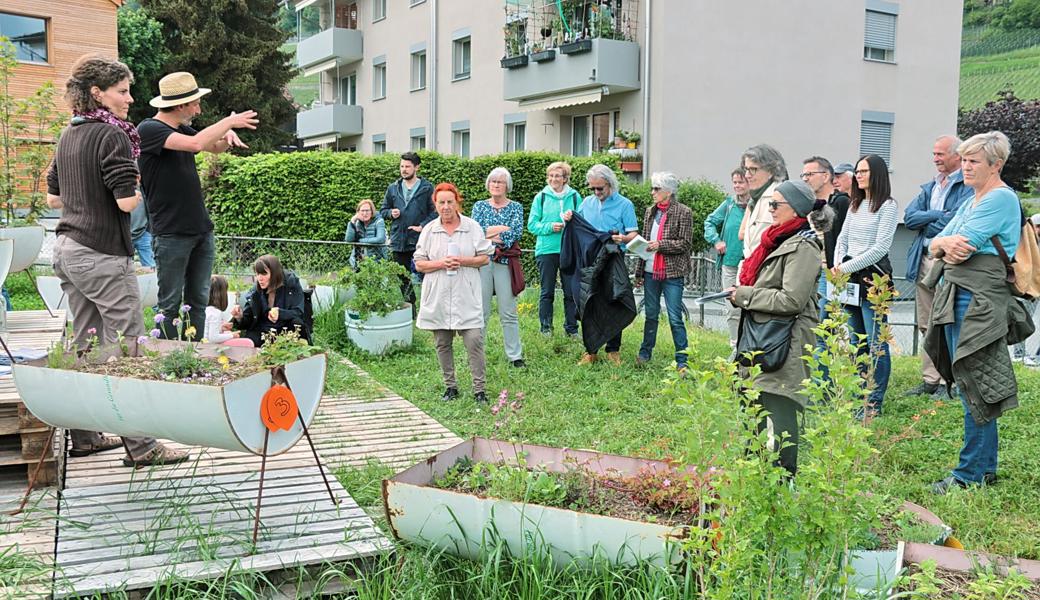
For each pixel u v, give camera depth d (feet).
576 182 59.11
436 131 86.79
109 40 81.35
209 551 11.39
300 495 14.02
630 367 27.30
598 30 64.03
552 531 11.19
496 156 59.21
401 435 19.48
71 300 14.98
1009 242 15.40
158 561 11.26
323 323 31.48
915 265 23.65
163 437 12.35
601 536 10.99
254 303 24.47
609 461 13.29
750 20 65.67
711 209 59.52
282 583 11.44
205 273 18.94
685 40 62.80
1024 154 134.62
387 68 95.81
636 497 12.12
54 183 15.96
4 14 75.31
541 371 26.89
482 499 11.48
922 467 17.42
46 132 31.73
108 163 14.06
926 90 76.84
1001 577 10.50
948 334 16.26
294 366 12.87
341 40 99.55
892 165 75.97
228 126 17.07
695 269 49.49
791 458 14.03
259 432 12.14
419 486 11.80
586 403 23.12
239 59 113.09
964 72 188.85
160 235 18.01
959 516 14.43
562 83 66.28
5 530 12.28
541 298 32.48
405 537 12.02
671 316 27.02
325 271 40.57
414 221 34.83
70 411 12.63
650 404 22.95
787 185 13.98
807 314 14.08
